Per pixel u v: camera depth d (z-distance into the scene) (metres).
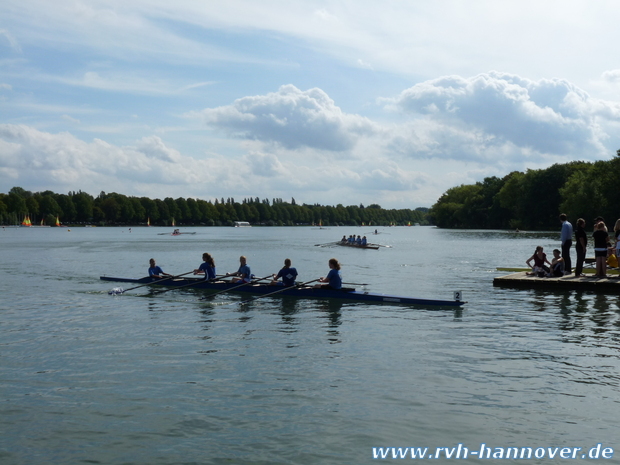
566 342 13.56
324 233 155.88
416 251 59.22
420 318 17.05
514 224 144.88
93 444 7.97
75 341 13.89
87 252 57.50
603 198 103.25
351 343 13.59
